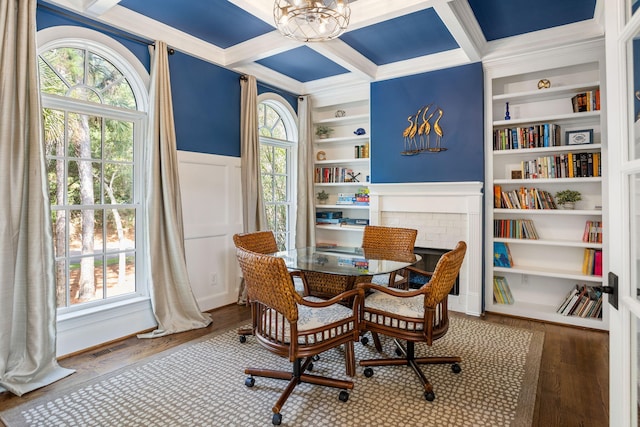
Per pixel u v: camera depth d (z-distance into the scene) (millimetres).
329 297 2957
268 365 2561
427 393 2111
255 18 3135
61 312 2773
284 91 4730
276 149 4883
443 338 3057
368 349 2842
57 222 2768
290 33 2291
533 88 3764
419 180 4062
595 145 3295
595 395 2178
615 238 1104
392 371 2473
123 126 3195
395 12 2779
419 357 2611
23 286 2334
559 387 2270
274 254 3160
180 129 3477
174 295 3262
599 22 3078
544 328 3309
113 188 3125
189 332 3193
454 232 3844
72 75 2838
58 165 2771
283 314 1917
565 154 3570
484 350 2816
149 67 3258
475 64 3730
